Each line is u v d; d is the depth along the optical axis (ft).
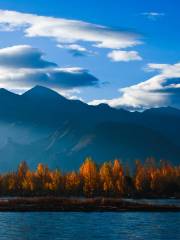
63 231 320.29
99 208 500.74
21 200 561.84
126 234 302.66
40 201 551.18
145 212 476.13
